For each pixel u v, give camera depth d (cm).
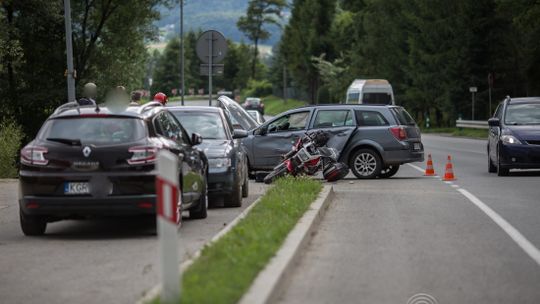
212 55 6209
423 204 3912
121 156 2956
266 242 2391
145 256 2628
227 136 4247
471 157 7912
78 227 3403
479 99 15325
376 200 4112
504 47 15088
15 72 9944
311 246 2708
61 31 10519
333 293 2033
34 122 10500
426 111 17488
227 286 1819
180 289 1716
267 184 5403
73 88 7212
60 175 2945
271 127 5781
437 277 2225
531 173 5878
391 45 18388
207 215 3681
